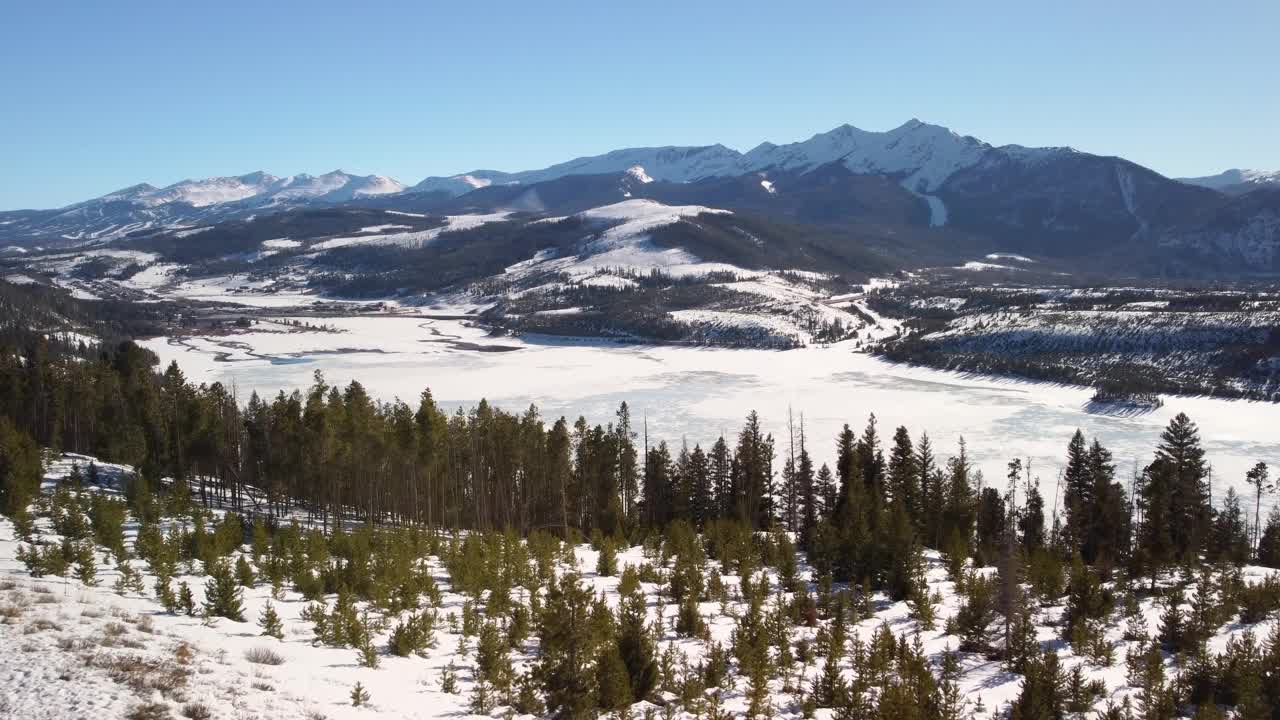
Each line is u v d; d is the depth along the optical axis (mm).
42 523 51250
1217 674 29656
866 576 49281
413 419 79500
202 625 30547
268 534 54938
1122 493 82125
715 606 44500
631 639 29672
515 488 86438
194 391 87062
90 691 20391
